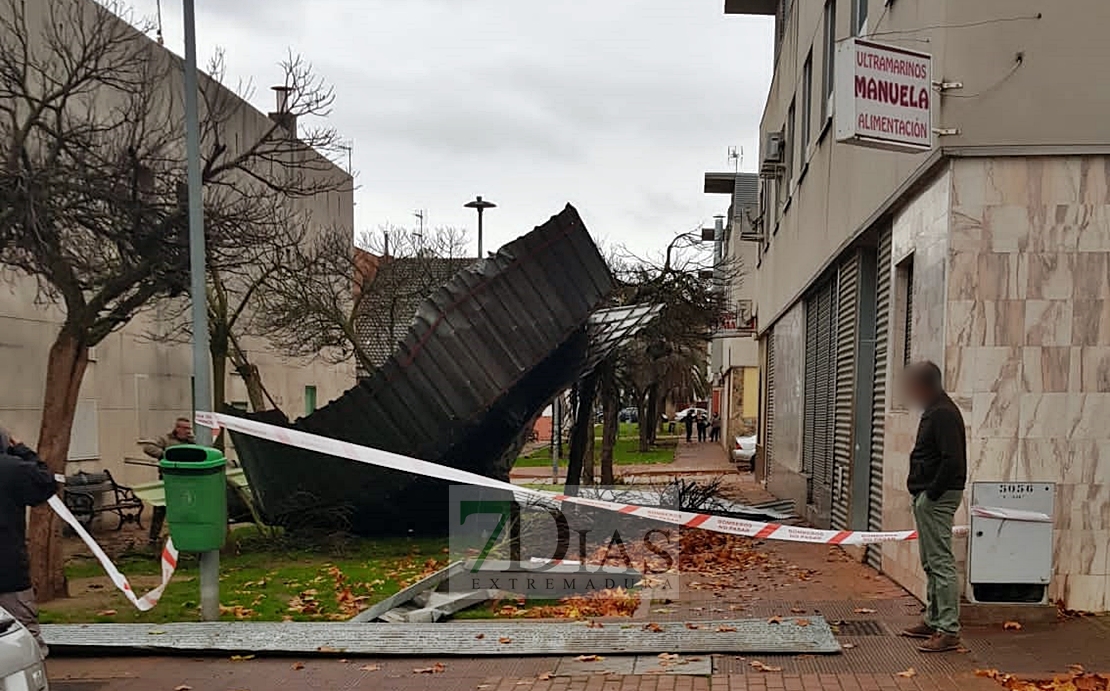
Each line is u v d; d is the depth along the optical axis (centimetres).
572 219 1095
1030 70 631
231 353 1570
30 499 546
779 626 648
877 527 896
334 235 1881
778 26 1877
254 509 1116
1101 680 505
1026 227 638
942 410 578
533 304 1048
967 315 643
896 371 807
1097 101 628
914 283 732
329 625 684
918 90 634
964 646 581
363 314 2112
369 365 1722
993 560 623
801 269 1387
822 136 1170
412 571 918
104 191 864
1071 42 628
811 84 1320
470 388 993
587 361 1205
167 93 1366
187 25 704
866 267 963
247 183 1608
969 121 638
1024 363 639
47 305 1216
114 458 1460
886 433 830
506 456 1193
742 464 2609
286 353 2067
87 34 1253
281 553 1032
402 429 1014
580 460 1266
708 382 5284
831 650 585
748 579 862
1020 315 639
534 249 1055
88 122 1036
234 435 1102
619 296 1956
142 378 1541
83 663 618
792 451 1505
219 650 624
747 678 542
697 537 1079
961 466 570
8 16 1123
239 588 841
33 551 805
